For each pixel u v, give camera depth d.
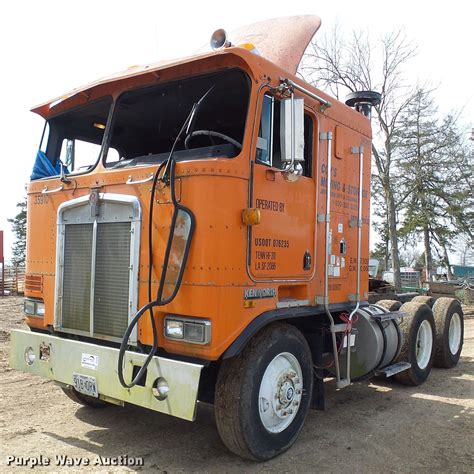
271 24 5.89
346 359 5.56
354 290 5.59
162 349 4.09
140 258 4.15
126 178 4.29
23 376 6.91
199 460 4.31
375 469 4.21
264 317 4.14
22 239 47.66
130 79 4.62
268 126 4.26
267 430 4.25
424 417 5.63
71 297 4.67
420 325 7.13
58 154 5.59
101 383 4.19
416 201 29.39
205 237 3.79
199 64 4.24
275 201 4.32
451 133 26.31
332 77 21.44
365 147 5.88
